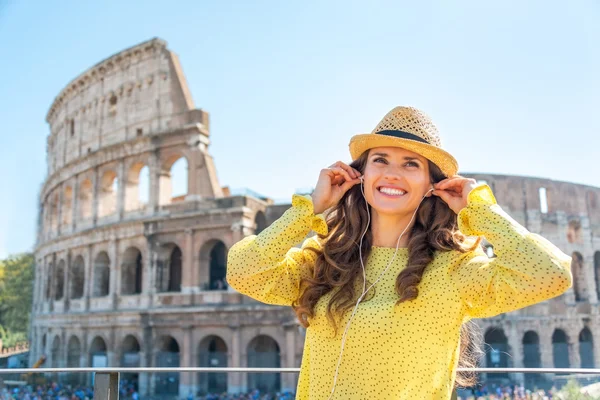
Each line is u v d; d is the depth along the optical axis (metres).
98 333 60.97
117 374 7.66
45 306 72.12
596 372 7.73
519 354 55.84
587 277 62.91
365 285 4.80
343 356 4.54
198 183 56.91
